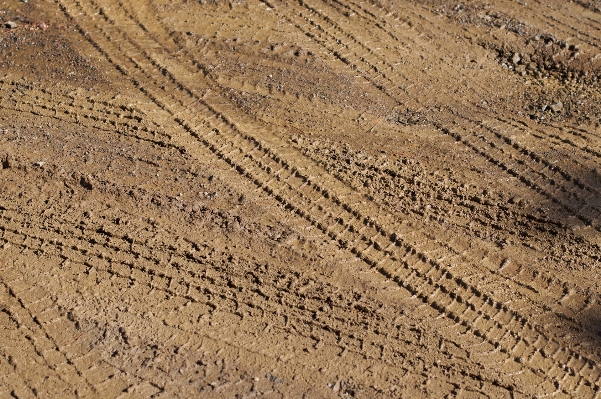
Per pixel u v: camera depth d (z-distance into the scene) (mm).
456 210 5742
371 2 8203
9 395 4484
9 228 5504
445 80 7223
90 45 7445
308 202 5742
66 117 6516
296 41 7590
